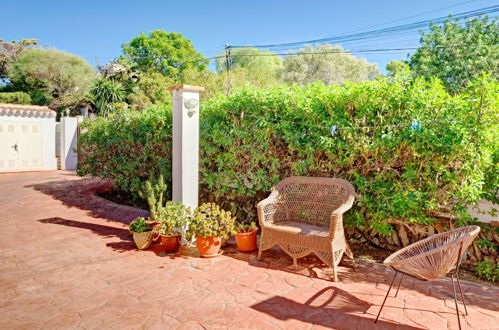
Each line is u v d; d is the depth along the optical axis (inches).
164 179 277.6
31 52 1175.0
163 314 120.8
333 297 133.7
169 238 187.2
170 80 1000.2
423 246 130.3
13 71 1143.6
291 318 117.6
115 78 1079.6
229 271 161.2
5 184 457.1
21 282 148.6
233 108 219.3
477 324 112.5
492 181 162.4
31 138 633.0
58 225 248.1
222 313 121.3
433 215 172.1
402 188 163.9
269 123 204.2
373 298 132.8
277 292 138.4
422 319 116.3
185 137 203.2
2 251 189.8
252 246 189.2
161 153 294.5
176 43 1296.8
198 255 183.5
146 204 329.4
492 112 147.3
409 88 161.5
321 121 186.9
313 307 125.6
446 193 157.2
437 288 142.3
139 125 312.8
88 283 147.6
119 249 193.5
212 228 177.0
